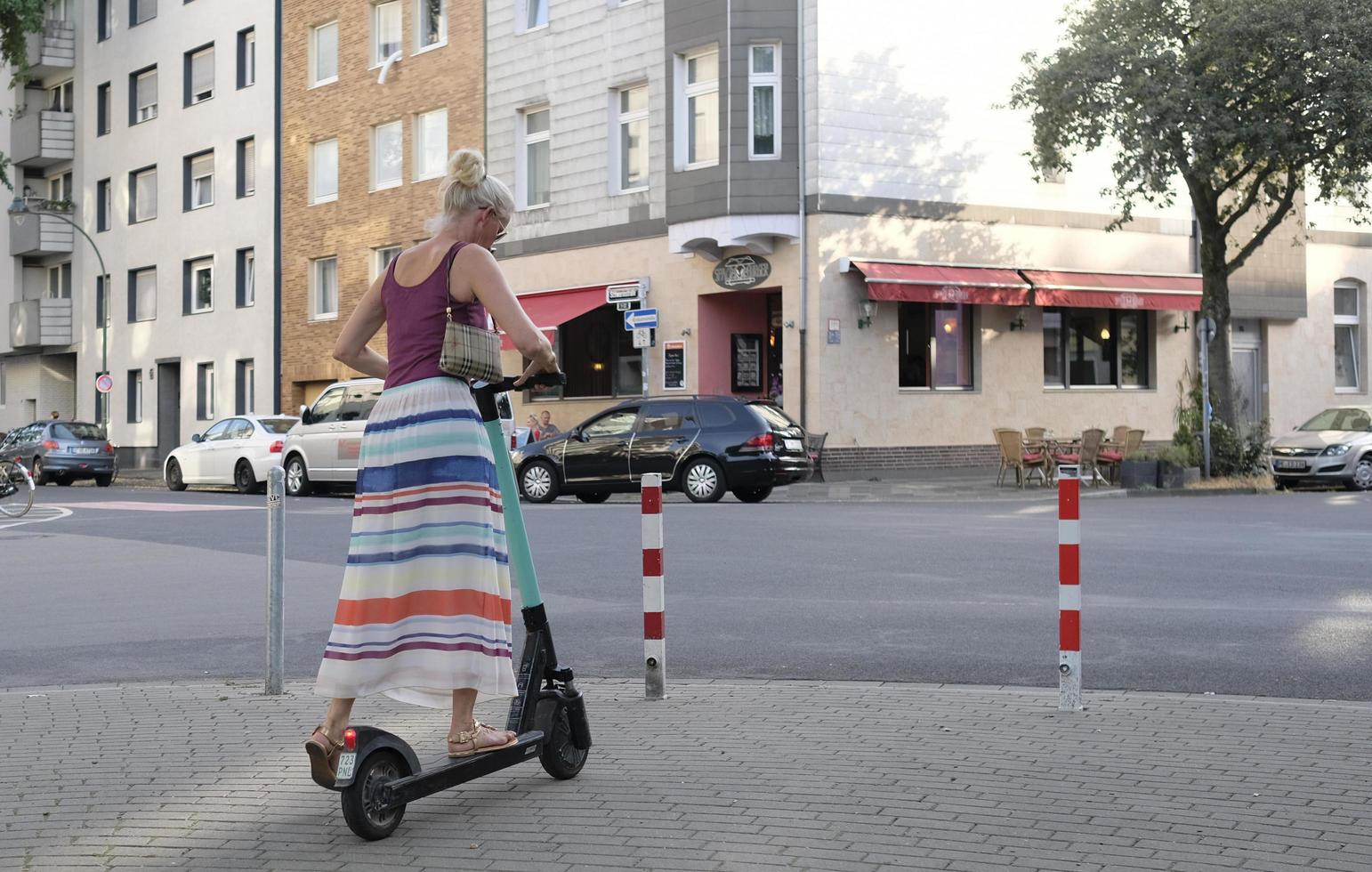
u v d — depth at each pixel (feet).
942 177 93.20
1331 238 117.19
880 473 90.17
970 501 71.26
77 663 28.32
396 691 15.75
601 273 100.48
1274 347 115.24
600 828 15.10
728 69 88.99
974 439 95.66
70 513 71.67
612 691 23.45
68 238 160.76
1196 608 32.48
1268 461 85.20
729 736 19.74
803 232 88.22
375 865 14.06
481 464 15.55
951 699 22.30
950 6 93.25
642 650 28.27
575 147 102.27
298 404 130.62
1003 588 36.17
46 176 167.53
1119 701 21.97
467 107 111.55
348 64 123.54
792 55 88.74
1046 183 97.96
